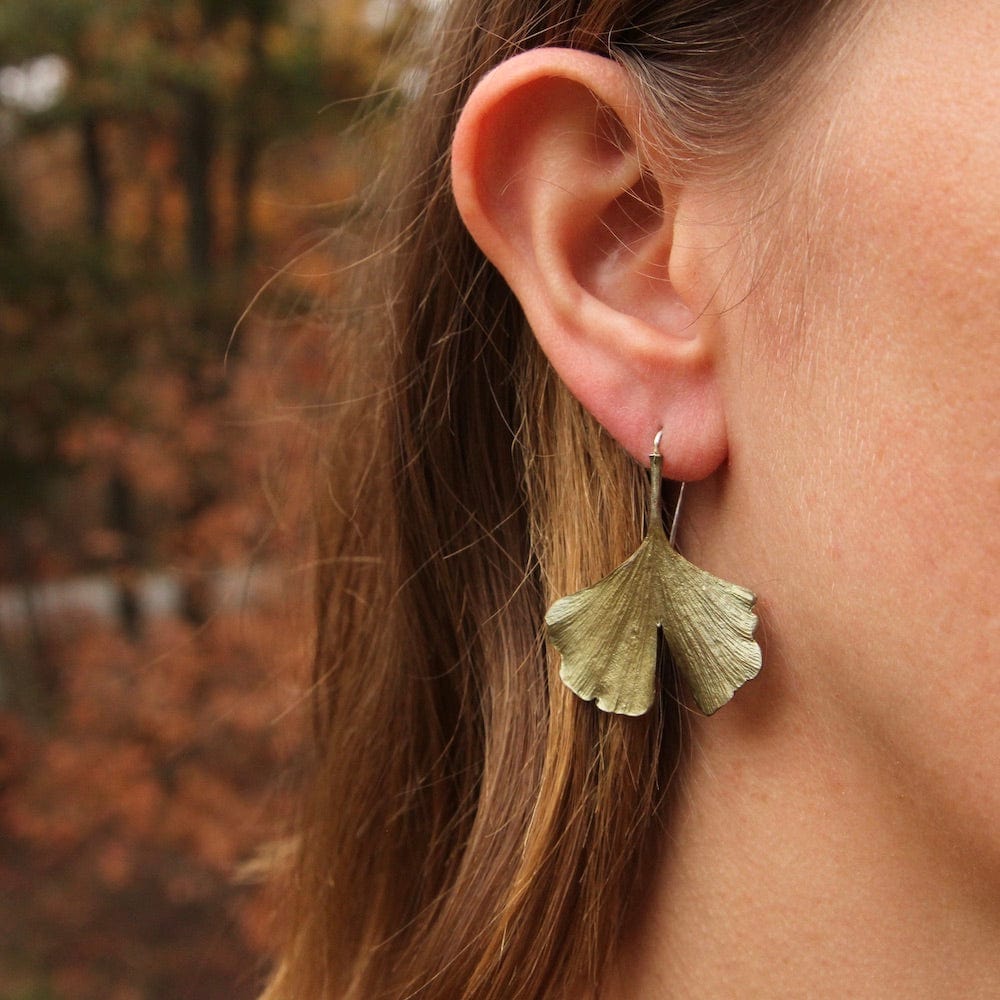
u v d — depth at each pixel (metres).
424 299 0.32
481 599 0.31
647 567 0.28
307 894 0.35
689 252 0.27
